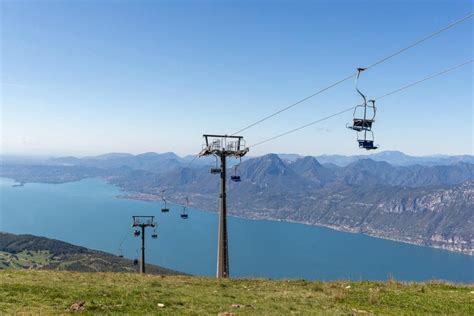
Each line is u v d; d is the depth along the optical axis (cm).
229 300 2238
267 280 3067
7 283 2223
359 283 2919
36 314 1669
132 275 3023
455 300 2384
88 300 1992
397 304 2292
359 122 2634
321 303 2283
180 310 1936
